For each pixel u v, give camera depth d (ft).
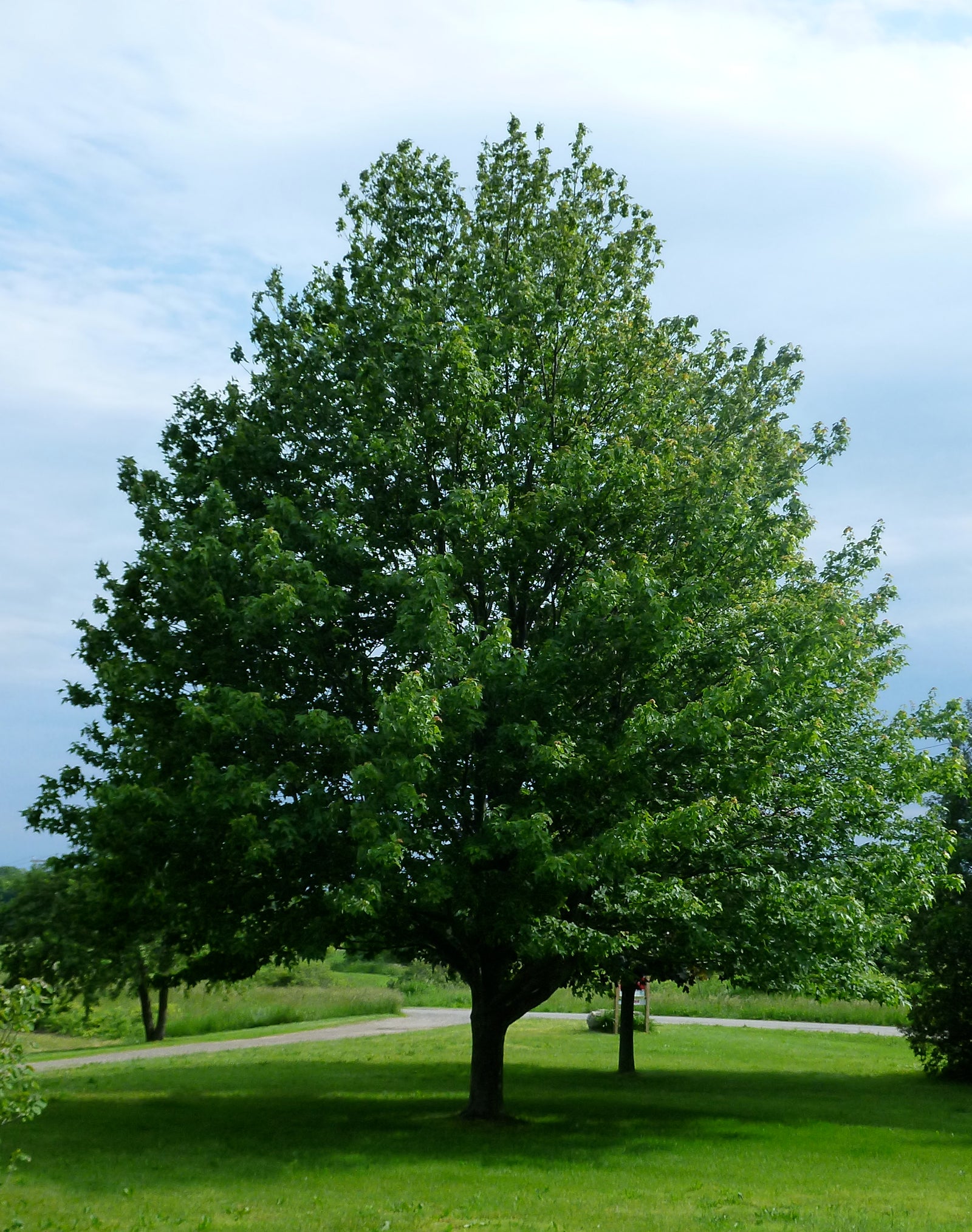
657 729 43.80
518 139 63.67
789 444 76.33
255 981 175.01
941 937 79.15
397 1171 41.04
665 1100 65.57
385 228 63.00
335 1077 73.10
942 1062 84.33
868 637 60.95
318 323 58.39
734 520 51.21
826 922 46.70
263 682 48.83
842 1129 54.80
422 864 44.57
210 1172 40.29
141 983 101.65
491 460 52.70
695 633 47.85
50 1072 75.92
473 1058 55.77
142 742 49.88
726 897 48.91
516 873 46.01
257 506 53.78
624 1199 36.91
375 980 221.05
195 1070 76.64
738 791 47.60
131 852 46.88
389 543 51.37
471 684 41.75
